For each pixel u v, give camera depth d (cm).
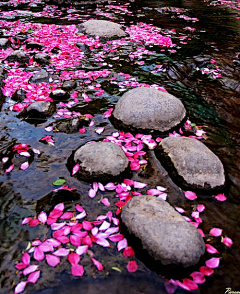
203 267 185
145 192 251
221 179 255
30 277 176
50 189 248
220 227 220
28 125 336
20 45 593
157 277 181
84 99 394
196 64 523
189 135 330
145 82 451
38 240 202
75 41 608
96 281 179
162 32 703
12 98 391
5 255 192
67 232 206
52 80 441
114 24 673
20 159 283
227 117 370
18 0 1001
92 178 254
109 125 342
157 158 290
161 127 326
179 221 197
